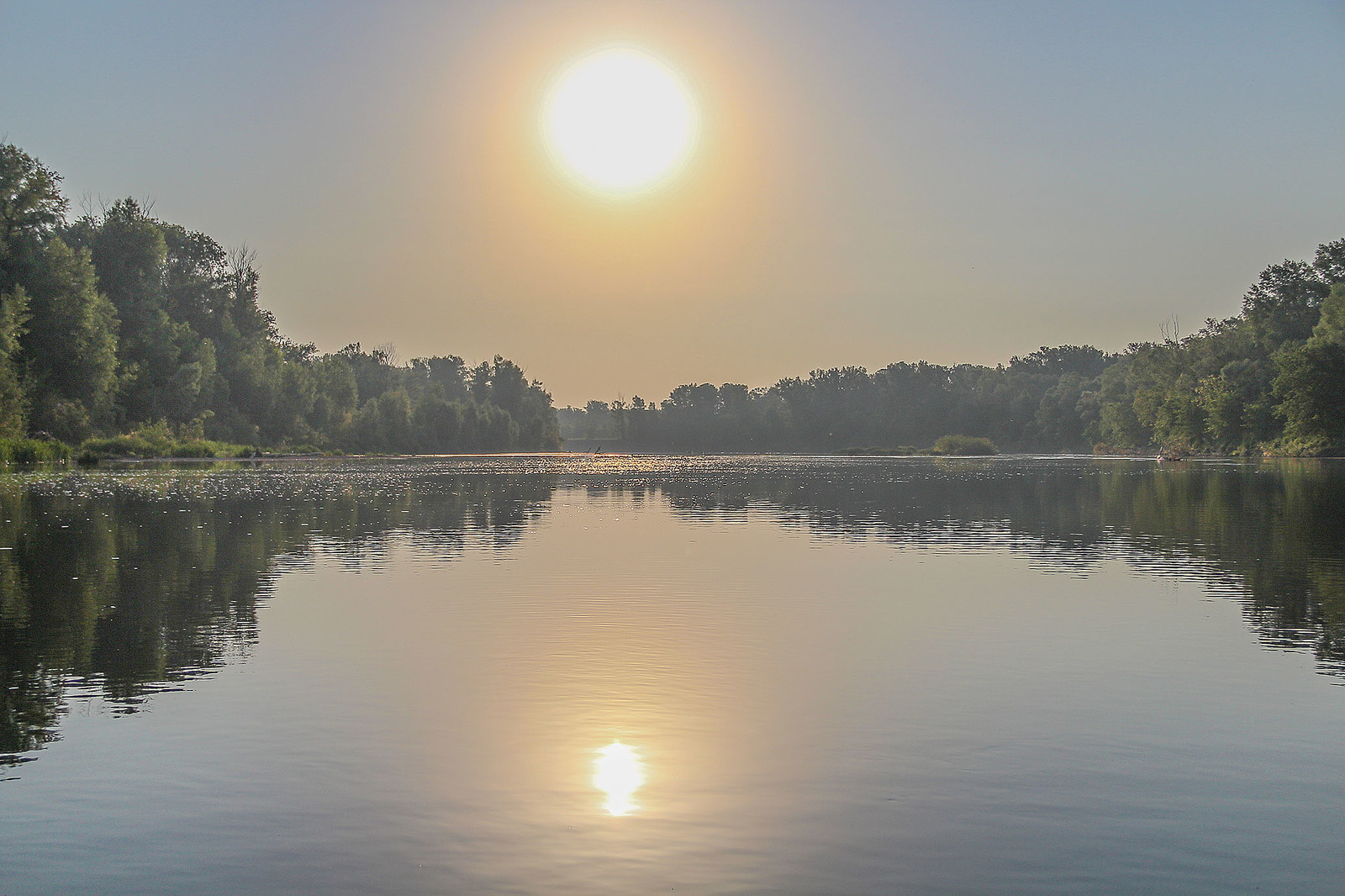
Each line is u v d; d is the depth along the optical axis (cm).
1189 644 1672
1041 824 954
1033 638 1712
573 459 16388
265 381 14150
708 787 1039
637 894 822
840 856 887
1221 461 10812
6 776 1064
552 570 2508
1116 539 3209
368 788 1036
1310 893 827
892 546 3069
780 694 1363
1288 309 13162
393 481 7200
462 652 1600
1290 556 2738
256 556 2752
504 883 841
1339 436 10412
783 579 2356
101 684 1406
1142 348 17475
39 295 9056
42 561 2634
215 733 1198
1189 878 852
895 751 1146
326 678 1442
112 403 10706
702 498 5441
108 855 890
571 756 1125
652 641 1688
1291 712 1290
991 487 6569
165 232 14175
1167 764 1105
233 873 858
